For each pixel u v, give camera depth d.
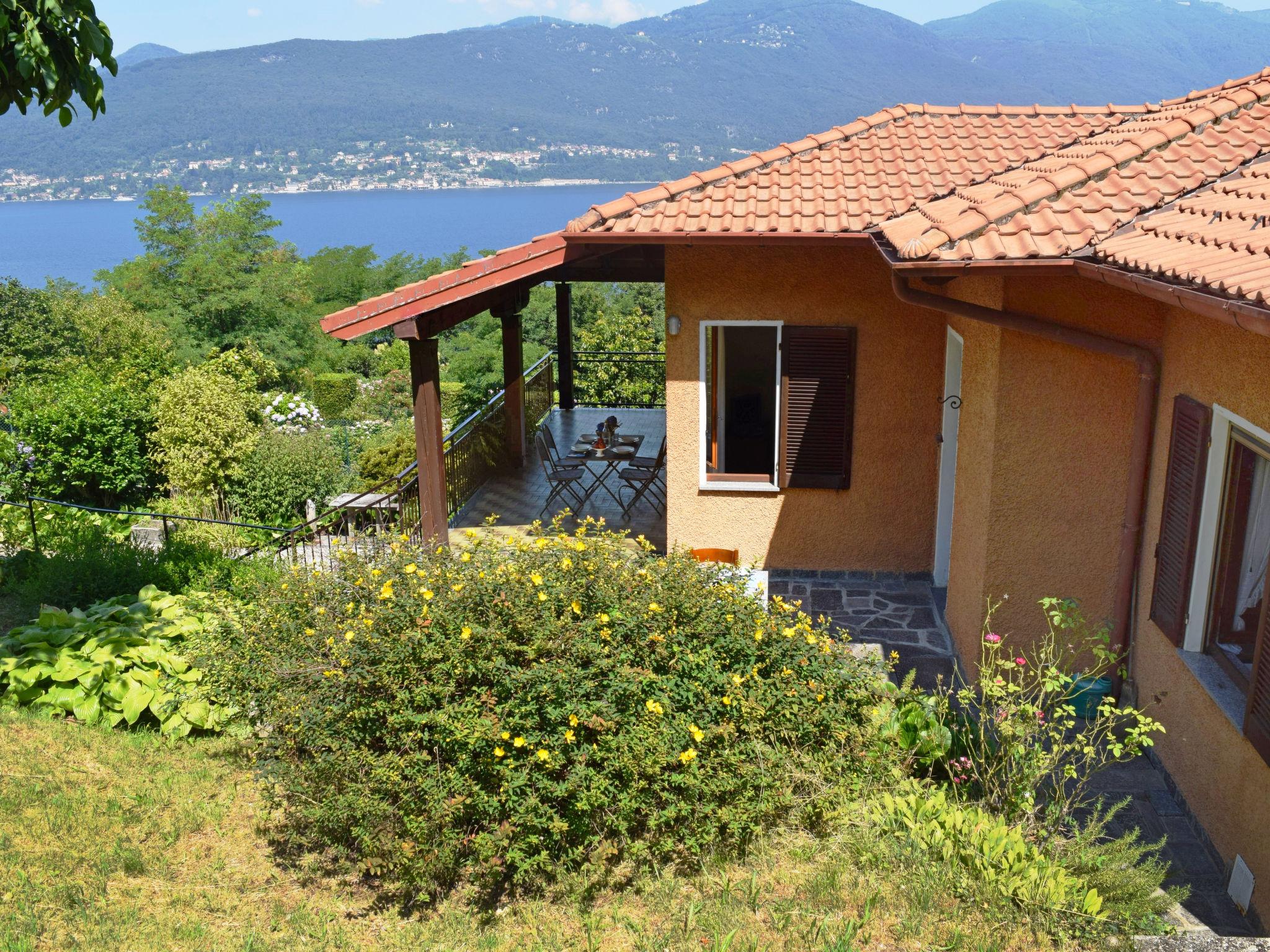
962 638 7.55
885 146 9.61
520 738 4.56
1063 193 6.84
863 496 9.14
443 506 8.66
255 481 17.80
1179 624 5.72
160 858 4.92
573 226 8.14
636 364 17.45
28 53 6.32
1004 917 4.22
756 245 8.15
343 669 4.91
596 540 5.57
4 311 42.34
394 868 4.88
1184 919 4.77
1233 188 6.20
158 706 6.28
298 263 60.91
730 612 5.32
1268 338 4.79
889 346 8.80
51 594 8.33
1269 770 4.56
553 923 4.50
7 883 4.44
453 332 45.91
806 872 4.72
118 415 18.91
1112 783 5.92
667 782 4.80
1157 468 6.25
